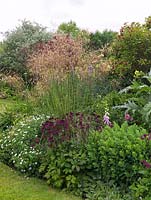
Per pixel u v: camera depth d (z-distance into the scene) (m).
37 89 9.90
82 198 5.83
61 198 5.81
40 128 7.29
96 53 12.34
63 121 6.61
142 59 9.89
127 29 10.15
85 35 19.34
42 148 6.81
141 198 5.30
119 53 10.30
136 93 8.12
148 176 5.39
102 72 10.12
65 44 11.90
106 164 5.88
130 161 5.68
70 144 6.43
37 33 18.12
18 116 8.95
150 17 10.68
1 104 12.77
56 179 6.18
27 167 6.75
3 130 8.77
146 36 9.89
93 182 5.98
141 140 5.72
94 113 7.33
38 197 5.83
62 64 10.98
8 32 18.53
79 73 9.16
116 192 5.65
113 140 5.87
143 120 7.20
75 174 6.14
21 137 7.36
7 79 15.57
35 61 12.06
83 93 8.34
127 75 10.19
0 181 6.48
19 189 6.14
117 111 7.74
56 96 7.94
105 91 9.47
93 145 6.10
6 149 7.47
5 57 17.67
